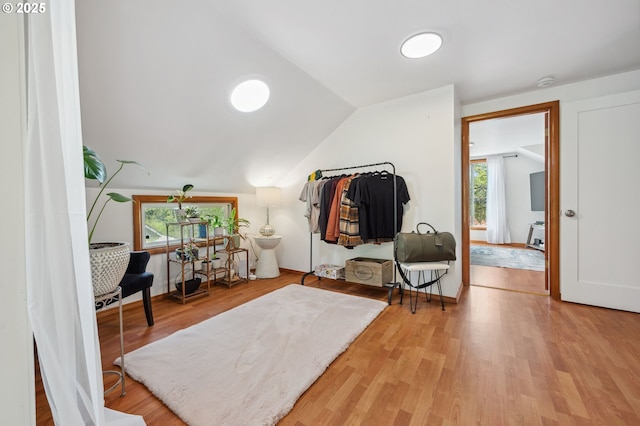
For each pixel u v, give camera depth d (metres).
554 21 1.68
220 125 2.44
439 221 2.70
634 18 1.66
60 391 0.73
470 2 1.52
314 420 1.19
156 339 1.93
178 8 1.48
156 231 2.92
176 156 2.53
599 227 2.41
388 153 2.99
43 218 0.70
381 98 2.91
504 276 3.59
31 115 0.69
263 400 1.29
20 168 0.62
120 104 1.82
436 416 1.20
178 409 1.24
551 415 1.20
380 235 2.79
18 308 0.62
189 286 2.81
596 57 2.11
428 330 2.04
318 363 1.59
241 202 3.79
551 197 2.70
